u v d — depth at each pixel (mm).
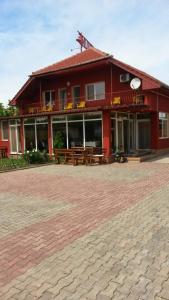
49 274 4219
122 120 20188
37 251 5004
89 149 17281
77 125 19531
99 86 21250
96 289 3797
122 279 4000
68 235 5688
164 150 22391
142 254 4719
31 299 3648
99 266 4383
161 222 6234
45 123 21453
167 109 22984
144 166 15367
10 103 26125
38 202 8430
